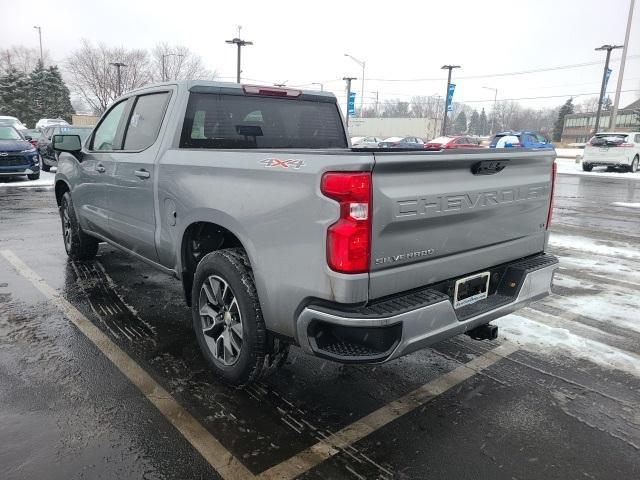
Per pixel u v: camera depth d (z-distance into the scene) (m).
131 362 3.65
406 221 2.62
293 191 2.66
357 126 59.28
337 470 2.58
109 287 5.30
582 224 9.88
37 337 4.04
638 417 3.12
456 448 2.78
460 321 2.89
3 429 2.82
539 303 5.13
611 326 4.53
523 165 3.35
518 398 3.31
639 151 23.80
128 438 2.78
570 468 2.64
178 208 3.60
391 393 3.34
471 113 134.00
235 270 3.09
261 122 4.30
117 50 50.84
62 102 64.38
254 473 2.54
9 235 7.74
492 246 3.25
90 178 5.12
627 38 29.77
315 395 3.28
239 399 3.20
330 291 2.53
